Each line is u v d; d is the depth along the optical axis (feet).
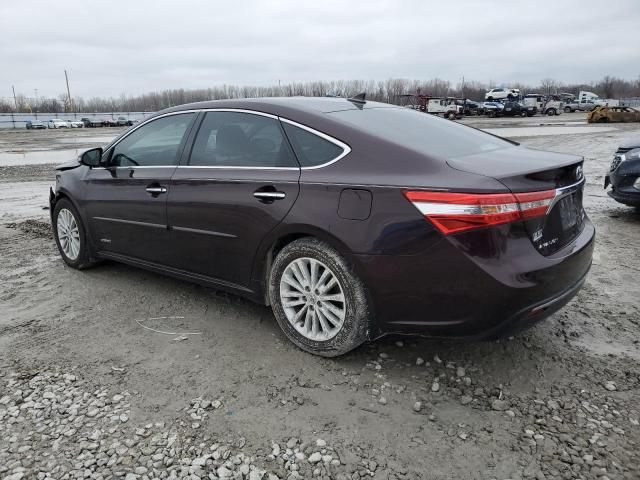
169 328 12.22
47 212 27.12
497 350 10.92
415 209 8.95
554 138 74.08
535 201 8.89
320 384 9.77
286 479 7.45
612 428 8.44
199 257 12.47
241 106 12.07
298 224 10.24
